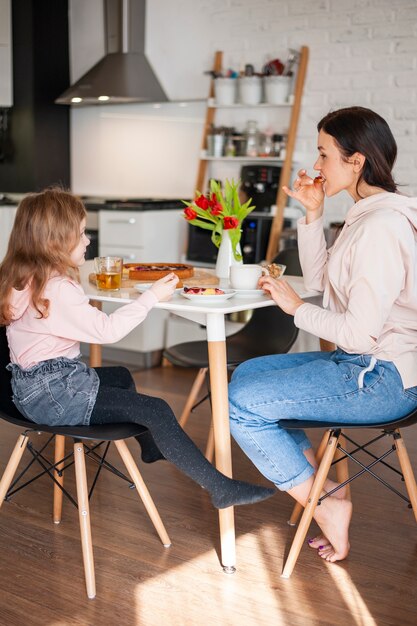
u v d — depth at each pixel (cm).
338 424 216
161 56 542
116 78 527
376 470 310
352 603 212
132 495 284
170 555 239
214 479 217
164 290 226
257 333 321
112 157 582
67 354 223
